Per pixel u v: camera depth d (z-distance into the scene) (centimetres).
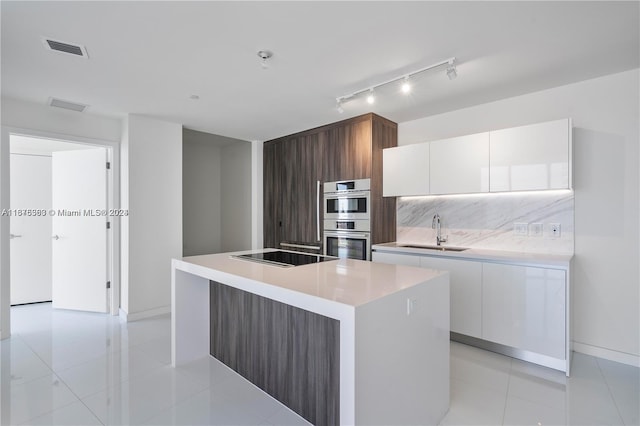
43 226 443
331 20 188
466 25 192
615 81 261
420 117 376
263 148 514
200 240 603
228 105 336
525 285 261
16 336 317
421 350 173
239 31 200
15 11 177
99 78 268
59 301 404
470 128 339
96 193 391
